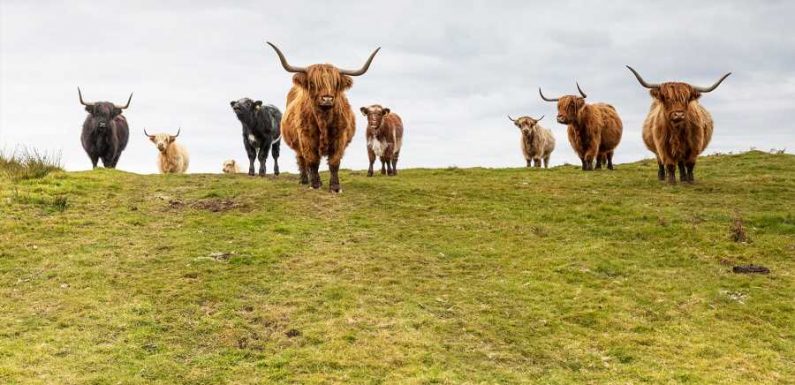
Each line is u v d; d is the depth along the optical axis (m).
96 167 19.88
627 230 14.17
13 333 9.41
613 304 10.82
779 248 13.02
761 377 8.78
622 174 21.55
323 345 9.33
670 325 10.24
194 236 13.29
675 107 17.25
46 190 15.98
